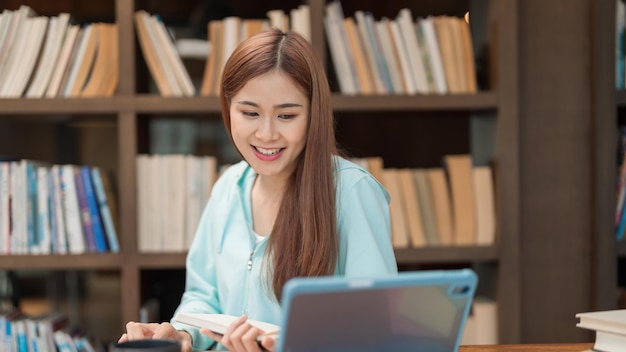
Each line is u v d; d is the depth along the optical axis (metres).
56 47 2.23
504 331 2.22
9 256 2.20
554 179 2.28
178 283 2.55
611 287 2.22
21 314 2.38
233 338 1.08
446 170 2.32
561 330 2.28
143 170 2.24
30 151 2.57
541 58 2.28
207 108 2.21
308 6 2.24
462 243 2.27
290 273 1.34
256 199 1.53
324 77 1.35
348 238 1.35
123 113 2.21
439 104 2.23
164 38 2.26
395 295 0.89
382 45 2.26
